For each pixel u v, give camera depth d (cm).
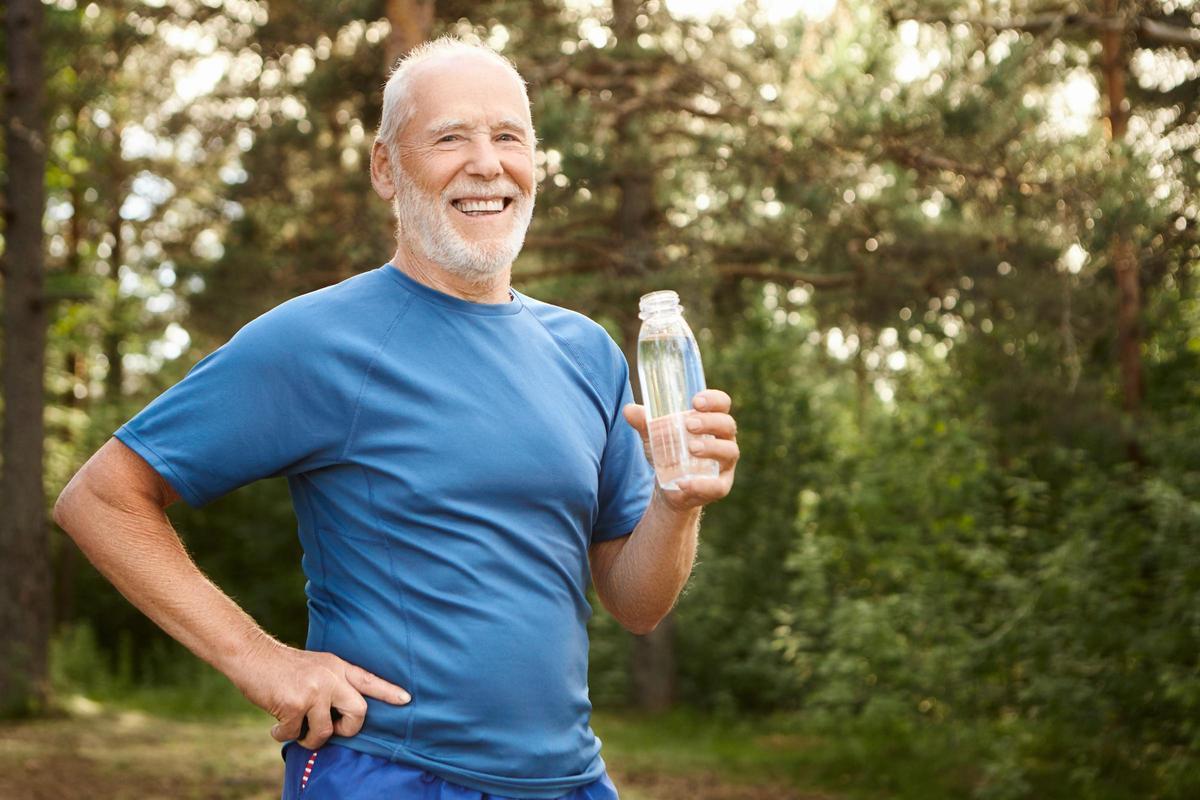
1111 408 900
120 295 1812
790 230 1135
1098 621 741
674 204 1227
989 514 931
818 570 1047
